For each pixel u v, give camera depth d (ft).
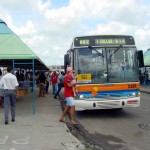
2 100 60.64
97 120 48.55
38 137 34.17
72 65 48.80
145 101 78.43
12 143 31.40
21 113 53.26
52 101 74.74
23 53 51.39
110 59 48.55
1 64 81.87
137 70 49.11
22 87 65.36
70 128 41.06
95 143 33.63
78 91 47.57
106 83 48.01
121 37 49.34
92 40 48.67
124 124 44.98
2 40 53.78
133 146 32.40
